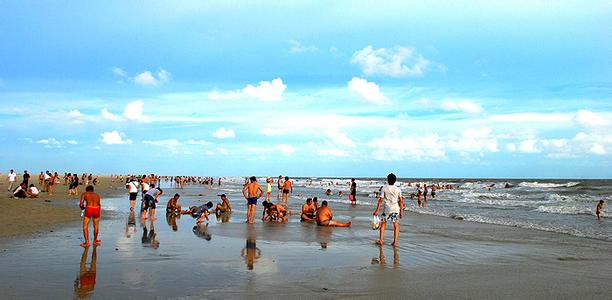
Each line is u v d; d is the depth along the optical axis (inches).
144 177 689.0
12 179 1386.6
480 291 259.6
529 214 912.9
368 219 746.8
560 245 463.2
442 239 498.0
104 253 359.9
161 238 461.1
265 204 706.2
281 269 310.0
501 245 456.4
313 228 588.7
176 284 259.3
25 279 265.1
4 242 406.9
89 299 224.5
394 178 443.5
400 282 278.2
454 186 3169.3
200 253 370.9
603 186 2800.2
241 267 314.0
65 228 514.9
